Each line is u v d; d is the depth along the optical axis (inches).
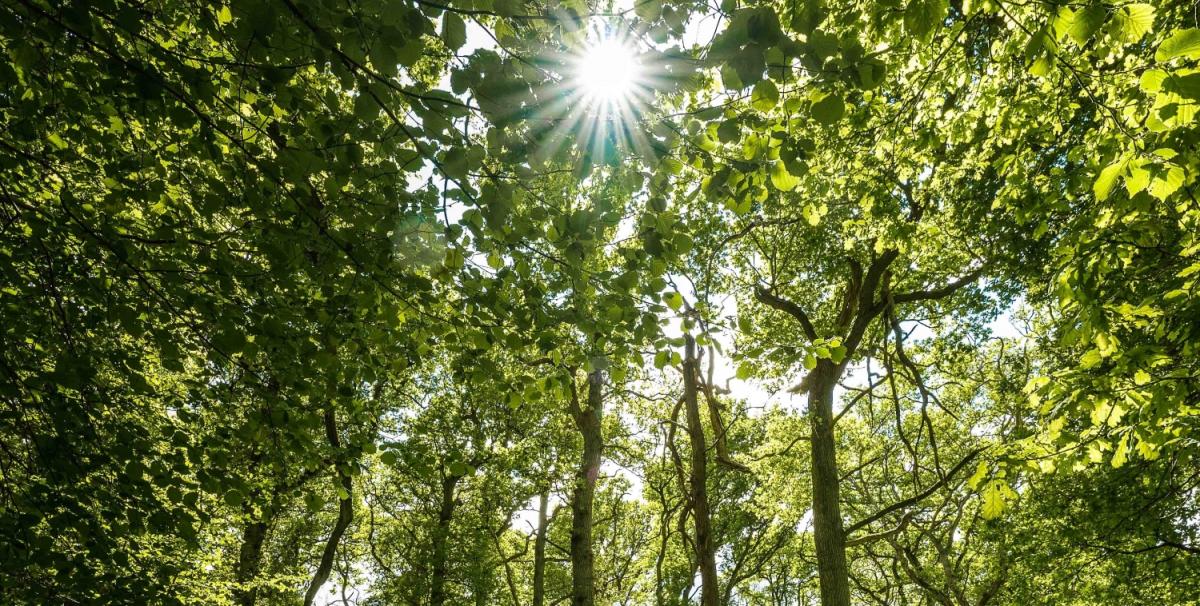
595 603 1011.3
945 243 457.1
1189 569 458.3
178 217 201.9
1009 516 578.2
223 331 177.0
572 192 208.1
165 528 208.2
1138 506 448.5
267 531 613.6
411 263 176.9
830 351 196.7
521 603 1024.2
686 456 789.9
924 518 799.7
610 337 197.3
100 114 187.8
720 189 154.2
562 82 131.3
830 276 613.9
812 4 108.0
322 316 184.4
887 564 976.3
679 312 187.8
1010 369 708.7
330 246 170.2
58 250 193.8
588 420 780.0
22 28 136.6
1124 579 490.6
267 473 268.2
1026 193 246.4
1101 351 200.7
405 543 818.8
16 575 188.5
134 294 195.6
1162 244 240.2
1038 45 119.9
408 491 789.9
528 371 247.4
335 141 147.9
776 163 145.2
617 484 992.2
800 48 109.6
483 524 804.6
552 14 122.2
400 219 168.4
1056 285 200.7
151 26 162.2
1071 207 319.3
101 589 197.3
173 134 191.6
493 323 198.1
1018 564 604.7
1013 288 558.3
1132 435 203.8
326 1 109.3
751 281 620.4
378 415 334.3
